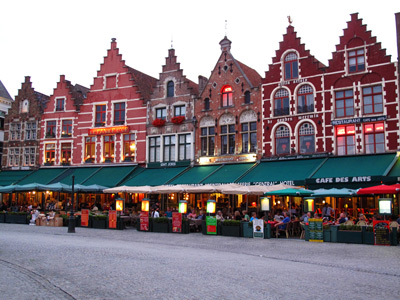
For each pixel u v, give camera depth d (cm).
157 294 912
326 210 2648
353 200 2931
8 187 3484
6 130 4588
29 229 2741
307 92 3130
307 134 3097
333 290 977
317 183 2630
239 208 3192
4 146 4562
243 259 1482
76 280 1052
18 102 4572
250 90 3378
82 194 4059
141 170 3784
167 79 3816
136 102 3947
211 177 3177
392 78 2817
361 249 1803
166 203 3631
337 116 3000
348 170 2655
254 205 3148
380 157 2752
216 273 1165
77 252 1566
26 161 4453
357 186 2508
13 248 1658
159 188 2869
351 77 2959
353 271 1250
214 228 2462
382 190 2098
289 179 2777
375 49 2898
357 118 2892
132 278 1080
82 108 4203
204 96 3603
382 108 2845
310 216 2311
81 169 4069
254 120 3338
